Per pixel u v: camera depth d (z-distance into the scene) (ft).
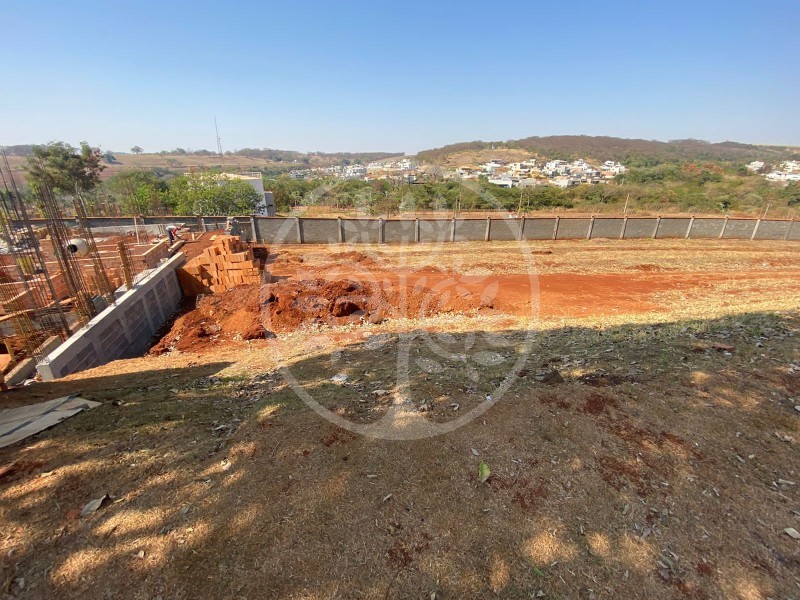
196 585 6.64
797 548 7.49
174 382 16.84
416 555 7.38
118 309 24.94
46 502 8.11
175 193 82.84
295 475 9.23
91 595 6.39
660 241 65.62
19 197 24.62
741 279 44.24
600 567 7.16
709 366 14.23
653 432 10.69
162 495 8.50
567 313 31.19
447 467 9.55
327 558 7.25
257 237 57.06
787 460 9.64
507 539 7.69
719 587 6.79
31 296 24.52
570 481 9.07
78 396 13.96
